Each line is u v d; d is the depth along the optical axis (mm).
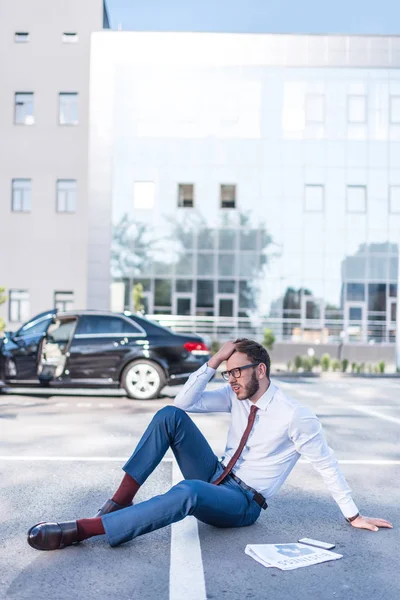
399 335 23141
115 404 11195
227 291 32688
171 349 11891
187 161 32875
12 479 5547
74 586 3232
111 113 32906
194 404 3943
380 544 3910
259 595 3145
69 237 33125
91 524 3648
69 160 33312
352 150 32938
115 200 32750
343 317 32625
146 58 33031
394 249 32750
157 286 32656
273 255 32750
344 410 11109
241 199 32844
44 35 33531
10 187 33188
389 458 6770
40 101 33406
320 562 3578
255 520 4078
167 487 5328
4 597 3107
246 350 3836
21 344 11672
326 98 33062
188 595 3125
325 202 32875
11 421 8984
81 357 11789
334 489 4082
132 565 3504
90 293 32469
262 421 3908
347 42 33188
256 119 33000
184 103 33031
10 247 33062
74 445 7211
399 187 32906
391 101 33094
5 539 3963
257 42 33094
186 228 32750
